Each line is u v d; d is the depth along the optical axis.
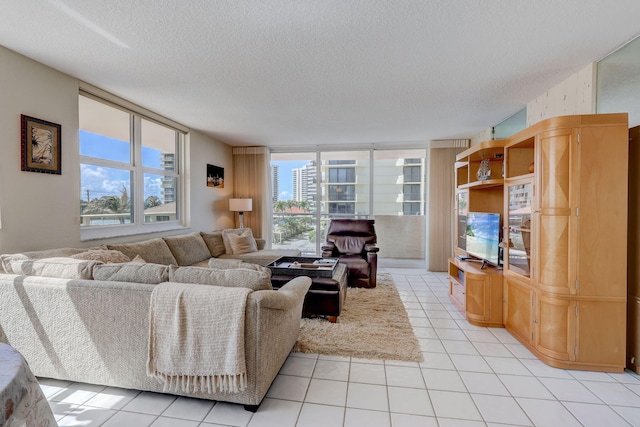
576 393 1.84
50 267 1.88
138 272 1.79
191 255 3.91
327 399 1.77
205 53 2.25
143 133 3.78
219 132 4.81
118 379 1.77
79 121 2.87
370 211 5.81
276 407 1.70
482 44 2.12
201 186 4.82
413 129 4.60
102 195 3.21
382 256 5.84
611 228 2.05
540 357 2.23
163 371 1.63
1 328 1.86
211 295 1.60
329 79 2.73
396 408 1.69
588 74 2.44
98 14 1.77
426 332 2.72
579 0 1.64
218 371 1.56
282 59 2.35
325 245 4.55
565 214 2.10
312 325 2.79
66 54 2.27
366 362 2.20
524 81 2.78
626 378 2.00
